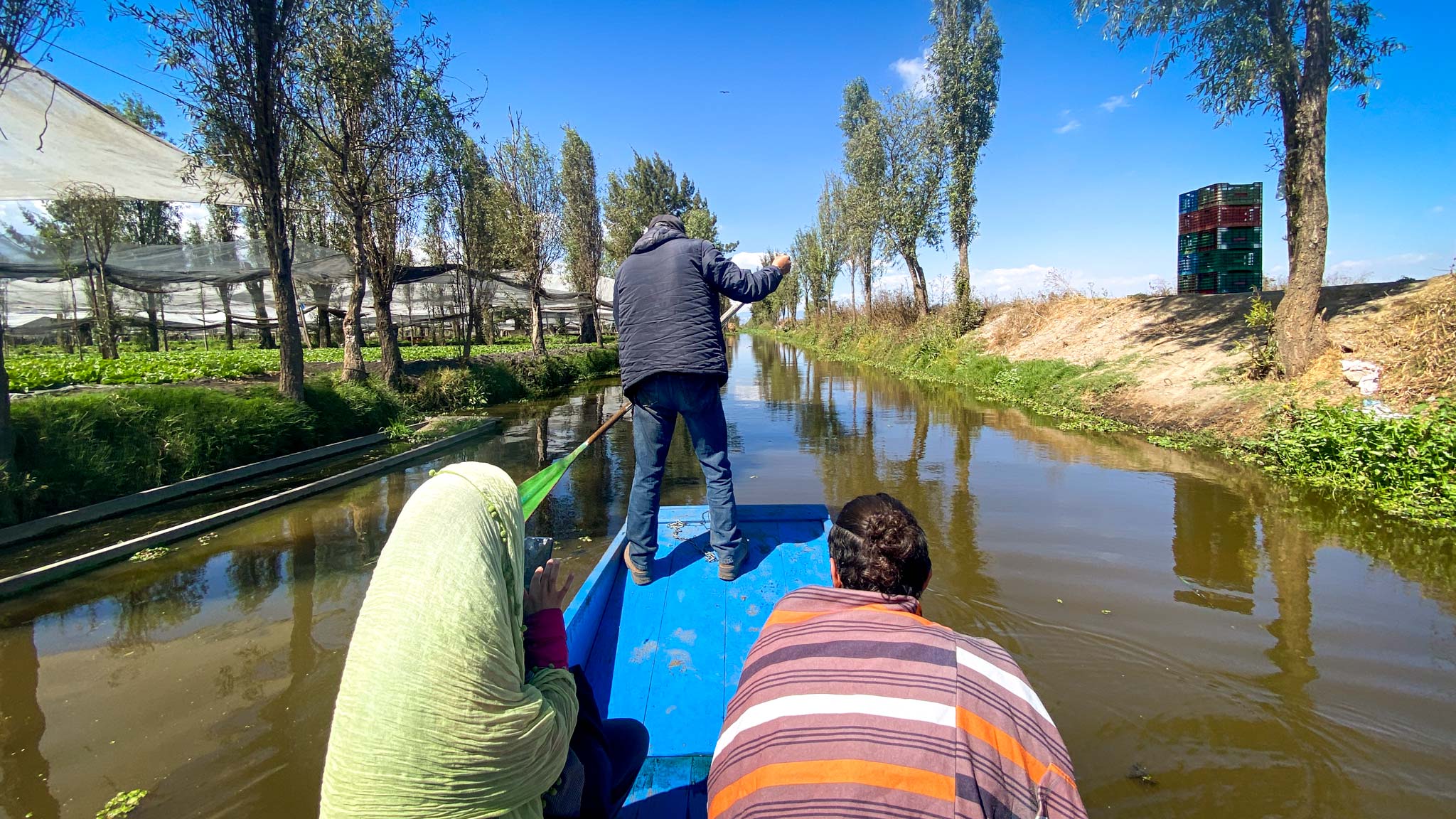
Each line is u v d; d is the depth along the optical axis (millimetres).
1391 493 6289
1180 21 9664
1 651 4180
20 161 9938
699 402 3104
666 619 2910
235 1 9406
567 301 32531
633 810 2037
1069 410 12445
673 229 3236
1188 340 12633
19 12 6348
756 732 1341
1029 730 1303
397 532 1347
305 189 13914
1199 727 3139
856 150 30125
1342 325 9711
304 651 4129
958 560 5219
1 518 6230
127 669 3943
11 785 2963
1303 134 8922
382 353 14867
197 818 2758
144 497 7316
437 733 1222
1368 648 3775
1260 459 7891
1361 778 2781
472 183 17875
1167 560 5129
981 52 21312
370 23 12820
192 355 19328
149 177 10914
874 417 13008
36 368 11547
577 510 7035
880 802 1186
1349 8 9359
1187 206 16719
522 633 1559
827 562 3389
